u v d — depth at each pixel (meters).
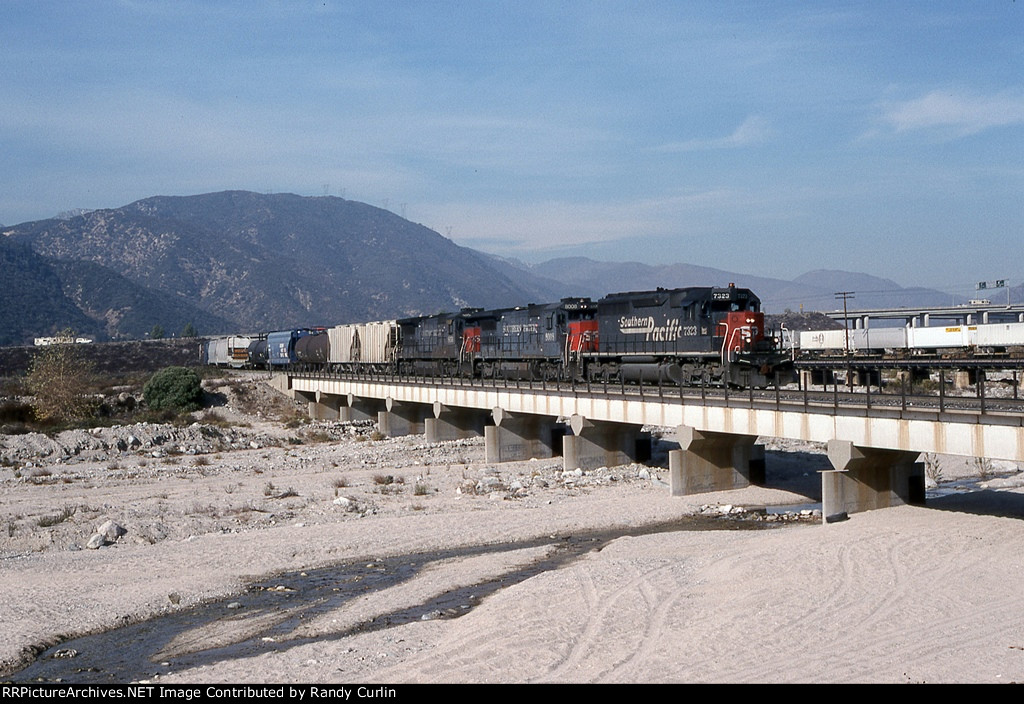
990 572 22.39
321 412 77.94
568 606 21.67
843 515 30.70
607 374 48.00
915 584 21.62
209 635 21.64
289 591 25.62
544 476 45.72
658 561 26.17
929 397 29.91
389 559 29.70
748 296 44.62
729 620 19.72
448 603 23.88
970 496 34.50
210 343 124.56
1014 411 25.52
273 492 43.22
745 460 40.31
